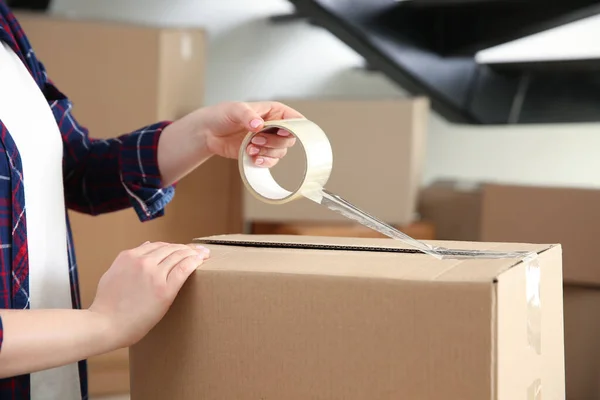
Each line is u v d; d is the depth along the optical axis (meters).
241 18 3.41
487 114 3.14
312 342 0.71
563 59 3.01
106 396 2.09
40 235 0.97
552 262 0.84
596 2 2.65
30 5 2.62
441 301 0.66
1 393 0.86
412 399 0.67
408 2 2.88
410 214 2.29
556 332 0.85
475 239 2.39
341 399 0.70
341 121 2.29
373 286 0.68
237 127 1.03
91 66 2.09
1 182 0.89
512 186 1.59
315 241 0.91
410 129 2.25
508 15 2.86
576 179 3.79
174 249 0.78
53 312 0.74
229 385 0.74
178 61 2.18
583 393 1.48
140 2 3.20
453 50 3.01
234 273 0.74
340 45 3.64
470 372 0.65
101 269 2.11
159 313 0.75
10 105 0.96
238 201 2.26
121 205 1.16
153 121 2.11
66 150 1.14
